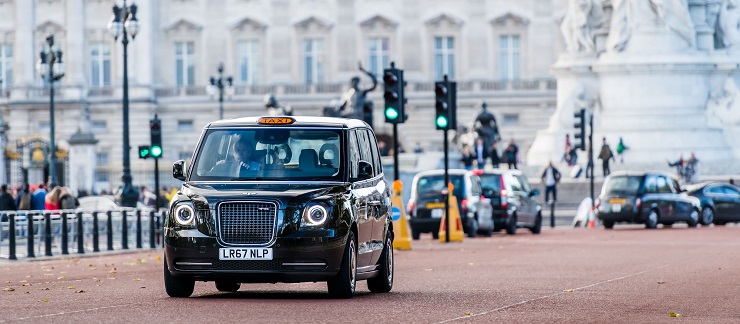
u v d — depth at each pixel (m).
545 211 121.94
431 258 64.81
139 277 52.16
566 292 43.38
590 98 130.38
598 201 102.94
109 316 34.94
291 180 40.72
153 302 38.88
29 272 57.28
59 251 76.50
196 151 41.62
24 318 34.50
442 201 88.94
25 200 95.62
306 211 39.22
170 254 39.47
